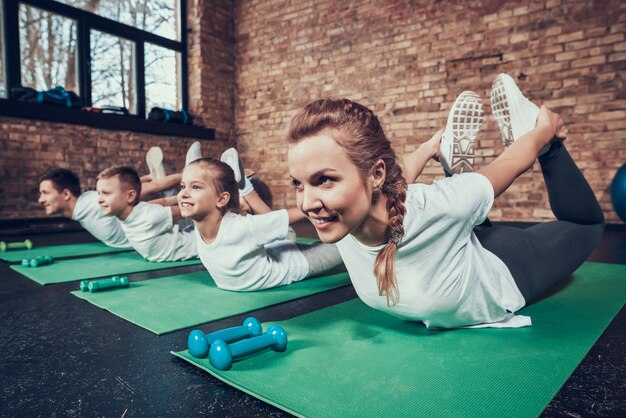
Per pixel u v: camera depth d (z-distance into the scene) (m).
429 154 1.75
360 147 0.80
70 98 4.72
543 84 4.20
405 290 1.09
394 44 5.06
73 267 2.36
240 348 1.00
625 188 3.56
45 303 1.63
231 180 1.73
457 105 1.70
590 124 4.00
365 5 5.25
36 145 4.52
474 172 1.09
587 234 1.60
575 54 4.04
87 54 5.12
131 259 2.65
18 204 4.42
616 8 3.84
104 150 5.07
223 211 1.72
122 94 5.52
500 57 4.40
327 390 0.87
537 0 4.19
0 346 1.17
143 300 1.65
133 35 5.54
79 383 0.94
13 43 4.50
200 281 2.01
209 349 1.02
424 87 4.86
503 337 1.17
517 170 1.15
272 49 6.13
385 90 5.14
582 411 0.80
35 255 2.80
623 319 1.34
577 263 1.55
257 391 0.87
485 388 0.87
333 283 1.99
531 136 1.26
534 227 1.53
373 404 0.81
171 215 2.46
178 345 1.18
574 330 1.23
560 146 1.52
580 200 1.58
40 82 4.84
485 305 1.19
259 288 1.82
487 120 4.49
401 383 0.90
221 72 6.40
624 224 3.83
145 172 5.46
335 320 1.37
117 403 0.85
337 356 1.05
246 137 6.48
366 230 0.96
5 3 4.42
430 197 0.98
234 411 0.81
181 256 2.58
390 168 0.90
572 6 4.03
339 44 5.49
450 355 1.05
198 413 0.81
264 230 1.73
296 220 1.81
